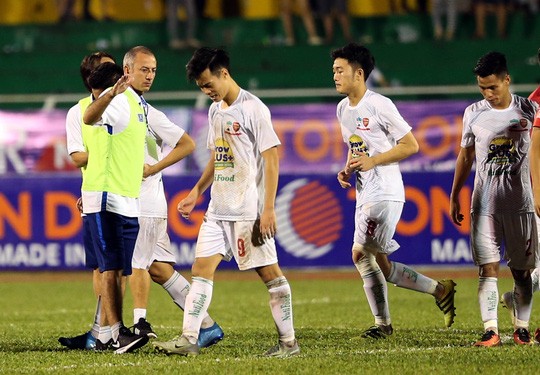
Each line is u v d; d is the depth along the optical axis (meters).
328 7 71.19
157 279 29.39
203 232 25.86
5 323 36.84
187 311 25.81
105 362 25.06
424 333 31.23
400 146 28.38
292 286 50.88
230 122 25.31
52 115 62.72
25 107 69.00
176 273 29.52
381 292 29.88
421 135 59.50
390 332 30.12
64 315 39.72
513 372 22.41
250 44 72.44
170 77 70.56
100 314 27.95
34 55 72.56
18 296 48.03
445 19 71.38
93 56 28.67
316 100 68.62
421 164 59.22
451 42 70.38
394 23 72.38
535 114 27.30
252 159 25.42
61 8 74.06
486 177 27.56
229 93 25.42
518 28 71.12
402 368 23.17
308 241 57.41
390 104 28.75
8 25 74.31
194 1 73.00
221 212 25.53
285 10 71.81
